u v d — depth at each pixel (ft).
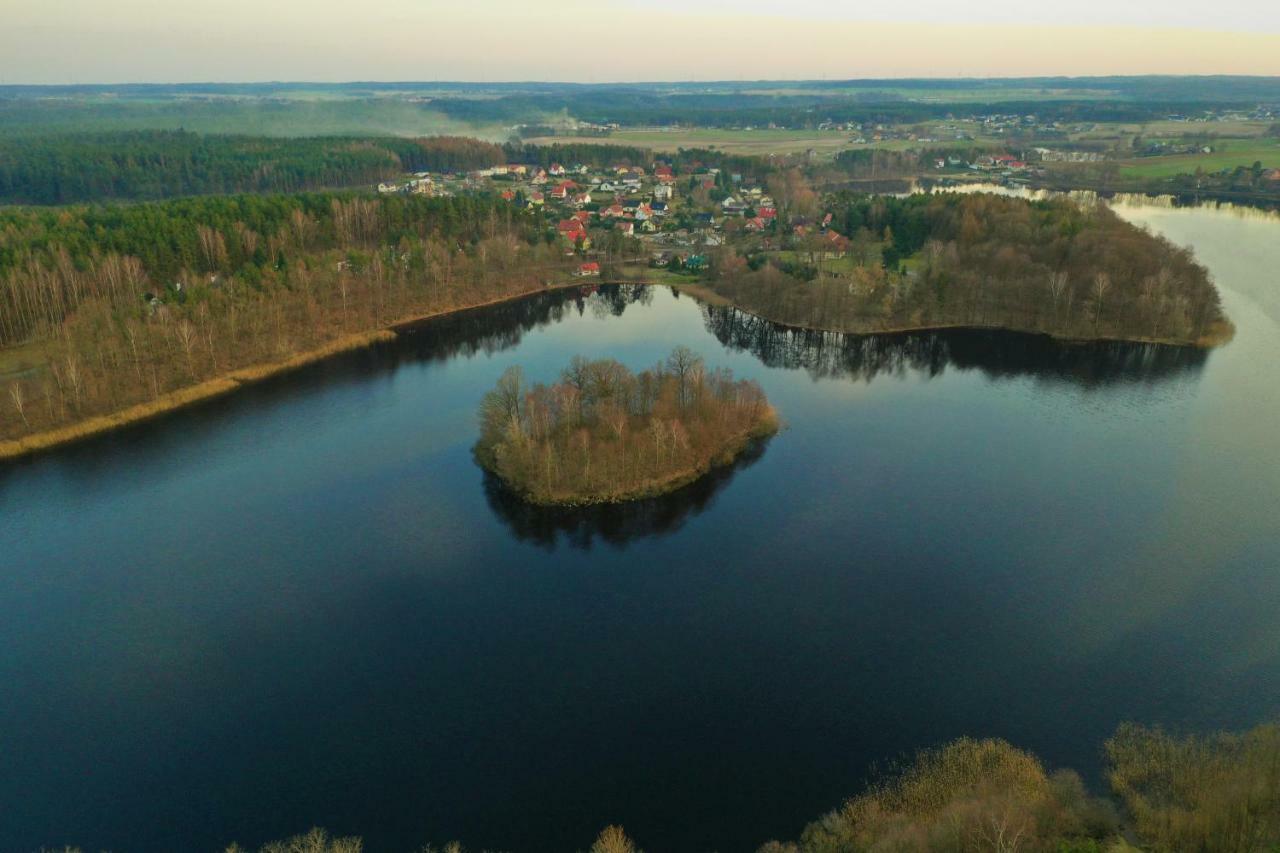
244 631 388.78
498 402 553.23
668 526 475.31
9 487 510.99
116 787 303.27
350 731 328.49
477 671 362.53
